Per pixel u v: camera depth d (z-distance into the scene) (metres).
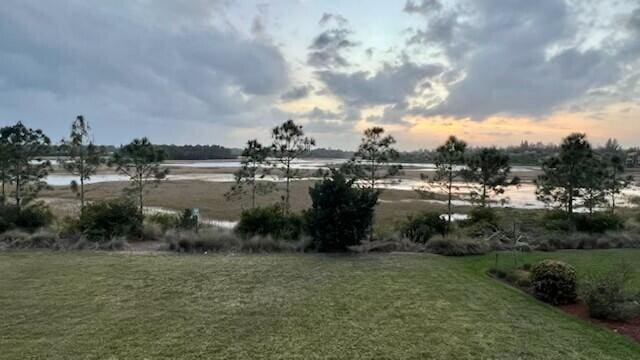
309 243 13.13
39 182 17.69
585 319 7.33
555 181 17.00
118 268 10.43
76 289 8.63
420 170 75.00
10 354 5.68
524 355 5.84
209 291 8.61
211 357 5.65
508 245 13.33
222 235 13.63
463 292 8.68
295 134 19.98
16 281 9.18
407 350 5.95
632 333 6.70
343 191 13.13
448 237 13.20
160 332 6.49
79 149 18.38
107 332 6.47
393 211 26.25
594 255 12.30
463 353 5.89
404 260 11.67
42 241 13.20
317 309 7.60
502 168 18.72
